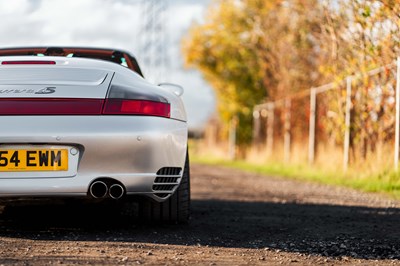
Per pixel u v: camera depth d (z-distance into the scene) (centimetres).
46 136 573
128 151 587
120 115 592
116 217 756
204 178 1736
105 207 841
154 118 602
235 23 3406
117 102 596
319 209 894
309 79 2347
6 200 590
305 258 537
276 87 2738
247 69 3469
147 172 595
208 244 596
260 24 2806
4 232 641
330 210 880
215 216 804
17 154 577
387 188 1198
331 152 1753
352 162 1562
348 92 1574
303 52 2386
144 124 593
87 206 847
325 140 1897
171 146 611
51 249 555
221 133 4156
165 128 605
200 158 4209
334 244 597
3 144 575
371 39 1380
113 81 618
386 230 680
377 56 1384
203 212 849
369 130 1467
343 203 983
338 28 1622
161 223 701
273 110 2669
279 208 909
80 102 590
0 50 779
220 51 3512
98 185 588
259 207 923
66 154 581
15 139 570
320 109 1944
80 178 581
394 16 1248
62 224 699
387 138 1379
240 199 1059
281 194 1165
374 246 586
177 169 634
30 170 578
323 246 589
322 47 1753
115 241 598
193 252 555
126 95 602
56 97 591
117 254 538
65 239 605
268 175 1909
